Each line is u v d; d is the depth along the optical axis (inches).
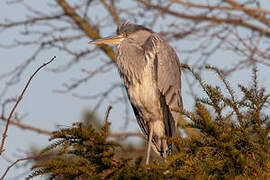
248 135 218.8
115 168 198.4
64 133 198.7
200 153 213.3
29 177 195.3
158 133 406.3
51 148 200.5
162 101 402.6
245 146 216.4
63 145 200.1
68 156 220.5
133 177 188.9
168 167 198.4
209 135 203.6
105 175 193.6
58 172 196.1
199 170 200.7
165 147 365.1
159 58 404.2
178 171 197.8
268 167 204.5
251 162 208.2
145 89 402.6
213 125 194.2
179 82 430.9
